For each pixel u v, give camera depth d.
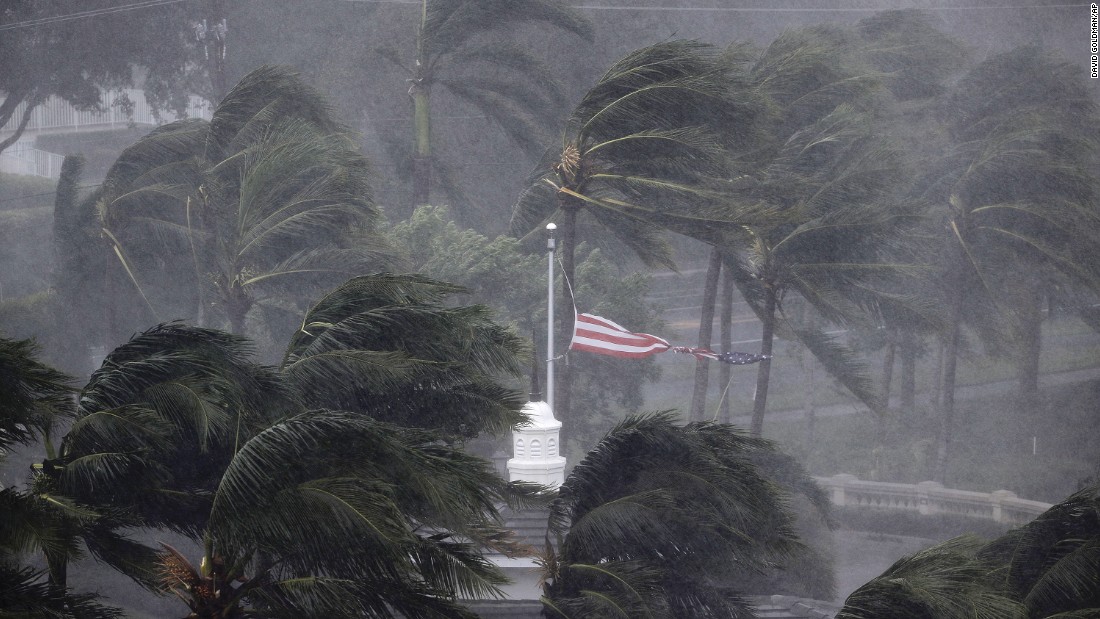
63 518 26.16
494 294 69.94
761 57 69.62
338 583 27.91
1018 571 33.91
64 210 72.12
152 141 66.06
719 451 35.28
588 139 60.78
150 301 72.50
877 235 61.25
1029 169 74.19
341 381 30.70
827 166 65.19
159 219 67.75
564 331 66.88
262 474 25.58
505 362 33.81
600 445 35.09
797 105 67.94
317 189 59.19
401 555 25.92
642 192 59.16
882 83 69.62
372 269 59.84
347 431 26.27
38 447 53.59
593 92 58.94
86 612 26.33
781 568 35.62
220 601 29.09
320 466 26.36
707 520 33.84
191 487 29.59
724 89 57.50
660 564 34.03
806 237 60.88
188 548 51.03
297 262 59.66
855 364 64.31
